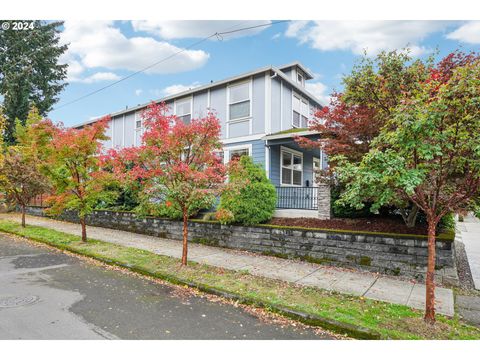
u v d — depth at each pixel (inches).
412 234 239.8
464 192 142.9
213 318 153.6
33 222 544.4
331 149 269.3
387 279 221.5
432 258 146.1
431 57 244.5
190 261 264.4
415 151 139.1
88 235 406.6
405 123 131.0
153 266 244.5
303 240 276.1
